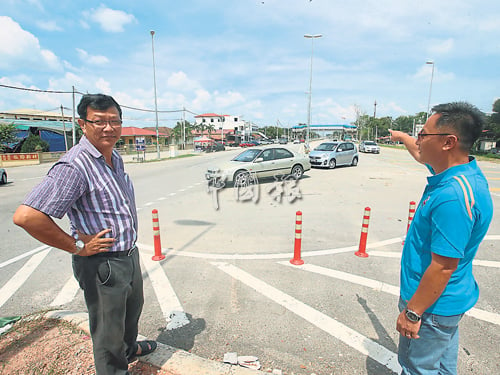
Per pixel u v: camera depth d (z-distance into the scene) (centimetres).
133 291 197
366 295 349
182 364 226
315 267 422
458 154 146
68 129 3138
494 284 376
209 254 471
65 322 274
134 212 193
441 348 159
